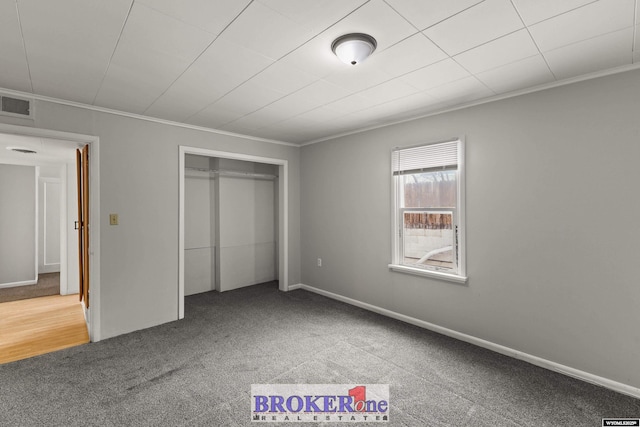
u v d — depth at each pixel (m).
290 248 5.02
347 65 2.24
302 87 2.65
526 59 2.15
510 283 2.81
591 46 1.97
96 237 3.13
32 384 2.35
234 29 1.78
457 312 3.18
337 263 4.49
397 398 2.19
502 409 2.07
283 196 4.95
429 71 2.35
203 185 5.01
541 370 2.56
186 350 2.91
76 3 1.53
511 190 2.79
